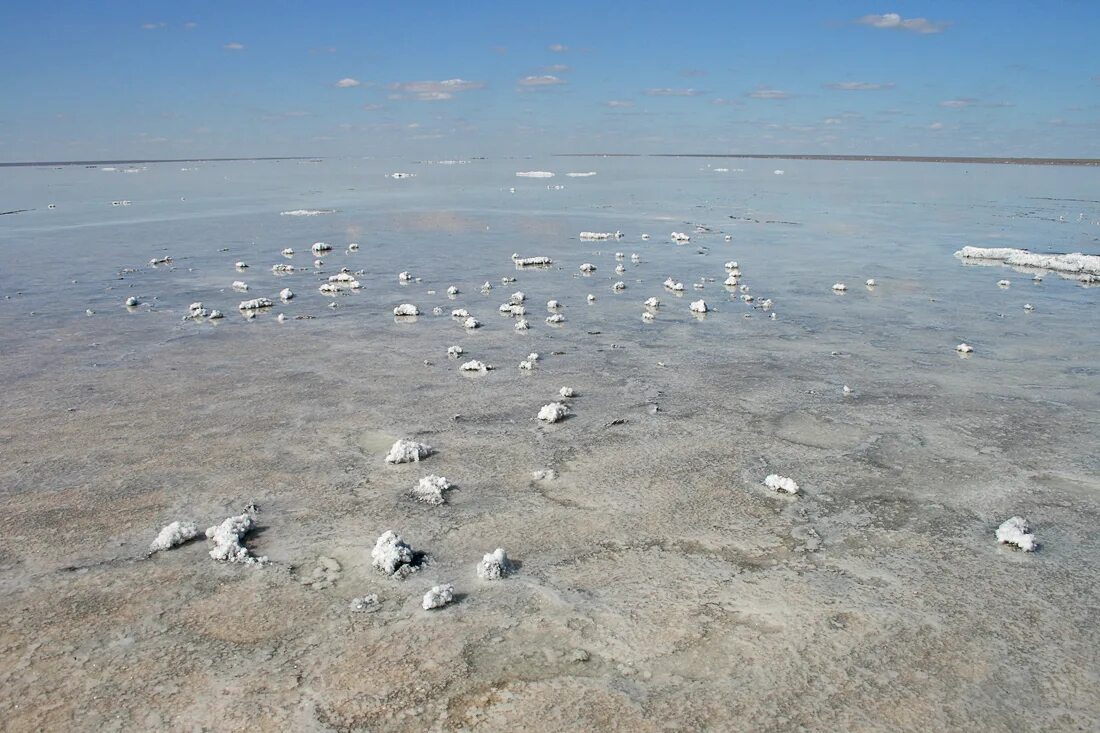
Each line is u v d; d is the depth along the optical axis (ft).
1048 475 18.31
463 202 101.86
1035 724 10.64
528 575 14.16
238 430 20.99
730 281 42.37
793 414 22.22
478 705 10.91
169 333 31.86
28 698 11.09
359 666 11.71
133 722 10.64
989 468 18.70
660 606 13.23
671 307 36.86
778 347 29.45
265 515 16.39
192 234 65.82
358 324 33.55
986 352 28.66
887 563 14.64
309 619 12.87
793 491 17.33
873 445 20.06
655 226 72.02
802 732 10.44
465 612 13.02
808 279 44.19
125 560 14.69
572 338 30.96
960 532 15.79
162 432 20.84
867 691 11.23
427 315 35.37
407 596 13.50
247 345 29.89
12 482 17.85
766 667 11.73
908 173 202.18
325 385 24.84
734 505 16.84
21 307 36.91
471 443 20.12
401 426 21.30
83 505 16.80
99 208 92.12
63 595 13.56
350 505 16.80
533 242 61.16
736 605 13.28
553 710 10.80
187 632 12.55
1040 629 12.64
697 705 10.93
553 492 17.39
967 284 42.50
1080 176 177.78
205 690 11.23
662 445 19.98
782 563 14.62
